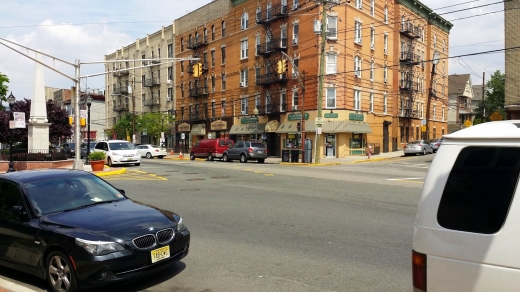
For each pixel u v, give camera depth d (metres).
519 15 24.06
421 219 3.05
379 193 13.35
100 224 5.41
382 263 6.25
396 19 43.78
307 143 30.23
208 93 50.50
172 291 5.36
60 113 39.44
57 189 6.30
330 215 9.87
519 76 24.12
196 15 52.25
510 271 2.63
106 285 5.22
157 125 54.94
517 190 2.68
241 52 44.84
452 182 2.95
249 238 7.88
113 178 19.33
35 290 5.59
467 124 31.78
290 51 38.53
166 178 18.95
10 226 5.83
